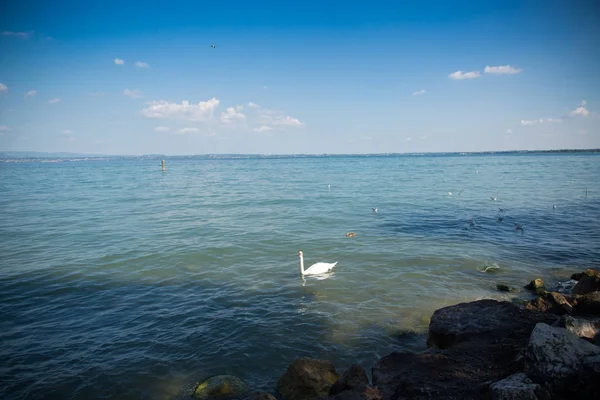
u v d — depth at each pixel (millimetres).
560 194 44469
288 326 12219
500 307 10469
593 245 21750
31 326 12438
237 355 10602
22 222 30188
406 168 118312
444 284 15812
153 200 43719
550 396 5613
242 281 16500
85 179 79000
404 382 7207
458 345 8695
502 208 35062
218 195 48406
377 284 15906
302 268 17188
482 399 6262
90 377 9672
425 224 28359
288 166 147875
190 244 22922
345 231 26344
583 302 11602
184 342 11336
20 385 9336
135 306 13945
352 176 84188
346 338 11391
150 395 8992
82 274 17469
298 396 8484
